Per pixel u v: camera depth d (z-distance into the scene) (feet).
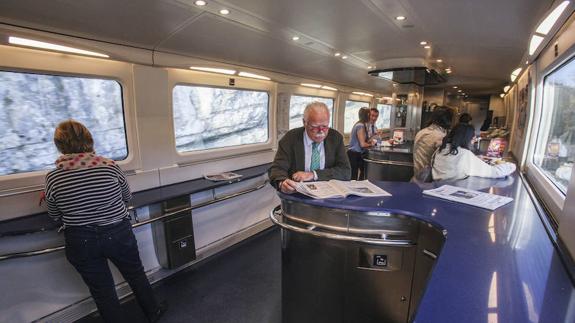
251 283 8.73
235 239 11.50
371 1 5.37
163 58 7.91
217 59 9.12
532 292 2.70
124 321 6.30
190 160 9.67
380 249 5.48
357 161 15.92
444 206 5.19
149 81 7.91
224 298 8.01
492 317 2.35
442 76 16.57
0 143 5.90
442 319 2.33
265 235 12.44
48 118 6.47
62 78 6.57
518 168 9.19
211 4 5.25
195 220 9.90
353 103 20.89
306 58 10.14
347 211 5.49
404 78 15.66
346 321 5.96
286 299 6.57
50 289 6.78
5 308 6.19
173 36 6.78
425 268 5.26
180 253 8.54
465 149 7.43
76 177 5.41
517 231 4.12
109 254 5.95
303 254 6.11
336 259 5.78
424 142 9.77
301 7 5.57
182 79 8.79
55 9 4.87
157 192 8.30
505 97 25.41
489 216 4.71
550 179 6.08
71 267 7.06
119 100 7.65
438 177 7.63
